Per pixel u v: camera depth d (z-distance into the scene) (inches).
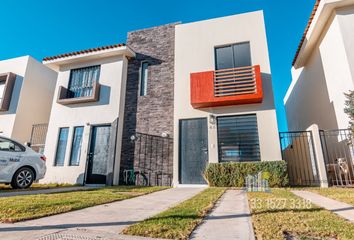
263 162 277.0
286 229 88.2
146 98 378.0
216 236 84.0
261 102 315.6
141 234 85.1
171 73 376.5
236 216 116.6
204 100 318.3
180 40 386.9
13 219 106.3
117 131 362.3
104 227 96.5
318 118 372.8
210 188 261.3
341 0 284.8
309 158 296.5
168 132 348.2
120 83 385.7
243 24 359.6
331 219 103.1
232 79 327.0
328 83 331.0
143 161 349.4
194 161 324.5
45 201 156.3
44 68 525.0
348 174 262.5
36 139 452.8
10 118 450.0
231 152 311.1
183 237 81.5
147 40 411.5
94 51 403.5
